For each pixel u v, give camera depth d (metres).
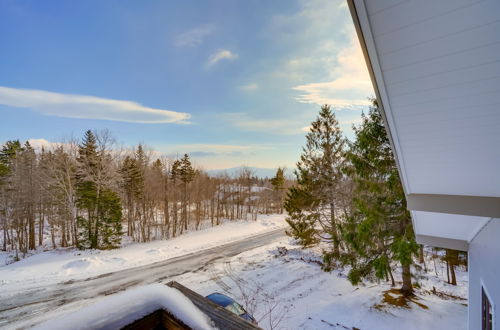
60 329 0.68
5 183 17.30
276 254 13.62
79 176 16.75
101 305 0.83
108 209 16.66
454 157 2.03
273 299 7.71
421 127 1.79
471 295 4.00
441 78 1.35
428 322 6.11
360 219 7.84
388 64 1.36
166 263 11.89
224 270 10.75
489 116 1.52
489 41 1.11
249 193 37.16
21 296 7.96
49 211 19.28
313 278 9.71
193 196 27.31
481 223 3.18
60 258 12.68
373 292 8.13
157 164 28.02
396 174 6.80
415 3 1.05
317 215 12.37
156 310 0.93
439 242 4.59
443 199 2.66
